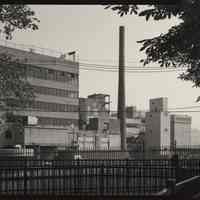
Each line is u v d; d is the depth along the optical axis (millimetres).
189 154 37094
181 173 15328
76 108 135500
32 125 94688
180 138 135750
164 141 126375
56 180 15742
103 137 113438
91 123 134625
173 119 135375
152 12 9031
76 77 135750
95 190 14609
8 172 15867
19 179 14945
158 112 127062
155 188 15445
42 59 122062
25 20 15828
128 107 162375
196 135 143875
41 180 15578
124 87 45750
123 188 14938
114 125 131500
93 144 110250
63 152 46219
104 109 153875
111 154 42312
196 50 8945
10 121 20219
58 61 129500
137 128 151625
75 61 135250
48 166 16812
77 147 81438
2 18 15609
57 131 101188
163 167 16031
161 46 9305
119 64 45938
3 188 14914
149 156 42000
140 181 15312
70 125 123000
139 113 162250
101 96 155000
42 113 123438
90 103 149625
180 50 9250
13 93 18797
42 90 123312
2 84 18281
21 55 108250
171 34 9109
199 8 8281
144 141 128500
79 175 15609
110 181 15391
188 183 9727
